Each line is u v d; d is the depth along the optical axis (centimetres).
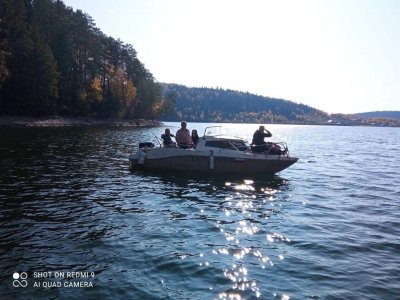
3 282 597
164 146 1875
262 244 812
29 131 4131
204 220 988
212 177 1666
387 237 881
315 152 3422
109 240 805
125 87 8638
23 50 5572
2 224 882
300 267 690
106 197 1208
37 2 6588
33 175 1514
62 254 718
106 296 563
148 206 1120
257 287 605
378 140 6450
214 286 605
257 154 1714
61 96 6650
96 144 3014
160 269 664
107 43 8525
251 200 1254
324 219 1034
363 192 1452
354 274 664
